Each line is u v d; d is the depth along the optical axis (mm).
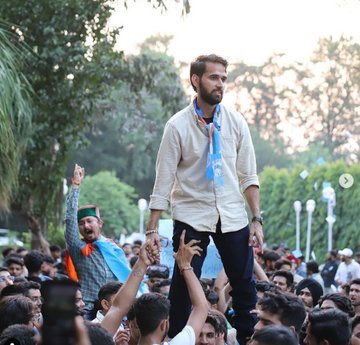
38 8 20312
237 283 7121
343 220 37156
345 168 37562
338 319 6770
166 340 7141
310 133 72750
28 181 21016
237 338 7270
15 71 15867
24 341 6070
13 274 13500
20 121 16500
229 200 6973
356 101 67750
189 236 6891
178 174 6977
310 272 18297
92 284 10250
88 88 20781
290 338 5590
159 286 10648
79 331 3793
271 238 41938
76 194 10188
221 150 6949
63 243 24344
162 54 56531
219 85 6840
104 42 20750
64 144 20828
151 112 45094
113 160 61250
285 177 41688
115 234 55688
